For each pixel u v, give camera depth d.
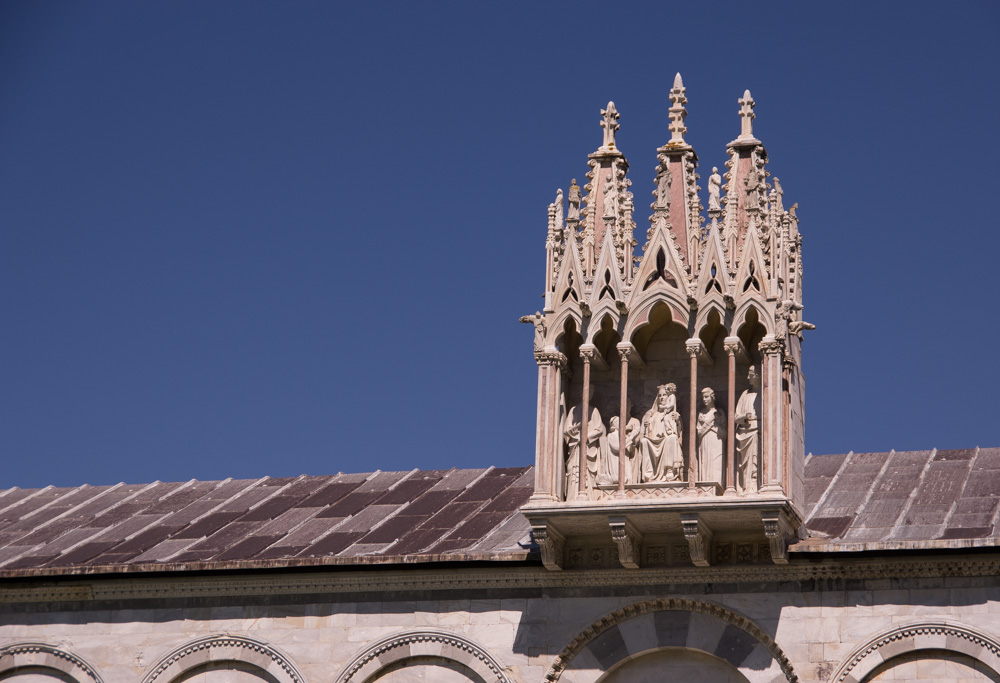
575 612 33.78
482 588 34.38
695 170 35.62
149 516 39.41
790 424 33.56
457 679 34.00
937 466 36.69
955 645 31.69
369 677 34.22
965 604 31.89
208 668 35.06
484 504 37.66
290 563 34.75
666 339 35.00
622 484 33.28
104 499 41.16
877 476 36.62
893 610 32.19
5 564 36.88
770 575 33.00
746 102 35.81
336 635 34.62
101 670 35.28
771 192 34.91
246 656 34.81
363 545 35.88
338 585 34.91
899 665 31.98
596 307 34.41
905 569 32.31
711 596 33.22
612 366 35.09
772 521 32.16
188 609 35.41
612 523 32.88
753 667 32.62
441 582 34.50
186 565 35.16
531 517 33.28
